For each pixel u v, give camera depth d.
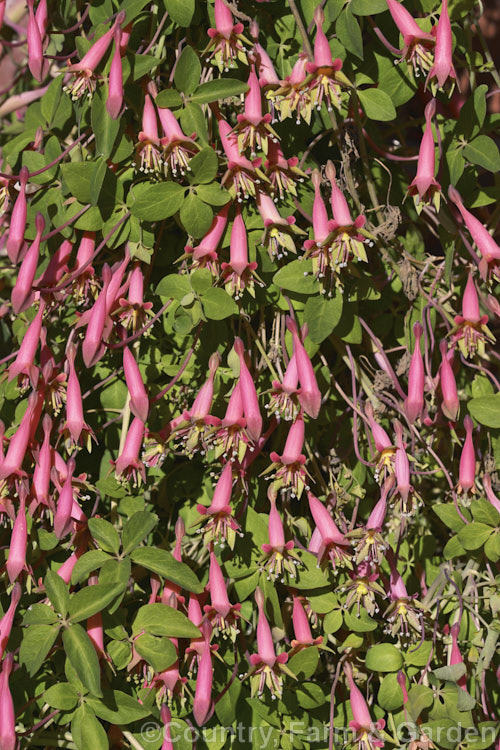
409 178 1.58
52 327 1.59
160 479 1.54
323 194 1.45
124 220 1.35
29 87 2.09
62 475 1.32
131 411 1.37
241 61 1.31
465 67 1.49
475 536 1.37
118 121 1.26
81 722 1.27
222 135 1.28
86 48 1.31
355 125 1.45
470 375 1.65
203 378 1.50
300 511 1.57
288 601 1.49
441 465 1.44
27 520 1.34
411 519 1.62
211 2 1.34
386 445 1.33
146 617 1.27
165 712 1.29
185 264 1.34
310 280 1.31
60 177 1.41
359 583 1.33
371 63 1.37
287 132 1.42
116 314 1.33
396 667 1.38
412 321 1.52
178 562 1.26
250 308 1.41
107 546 1.28
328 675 1.62
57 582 1.24
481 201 1.44
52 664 1.44
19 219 1.22
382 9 1.24
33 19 1.30
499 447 1.48
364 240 1.23
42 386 1.34
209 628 1.24
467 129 1.36
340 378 1.60
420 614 1.40
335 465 1.56
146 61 1.27
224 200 1.26
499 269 1.27
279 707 1.38
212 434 1.28
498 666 1.53
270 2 1.40
